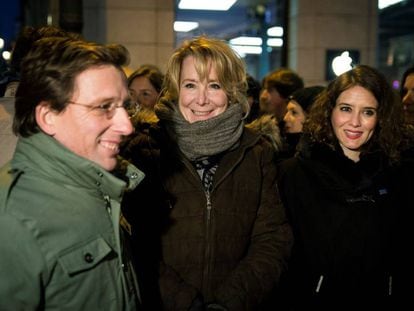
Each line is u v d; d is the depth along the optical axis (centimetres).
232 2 1074
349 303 212
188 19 1221
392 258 215
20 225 111
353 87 219
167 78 199
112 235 127
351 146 221
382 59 1227
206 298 182
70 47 120
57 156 119
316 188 219
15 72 191
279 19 1119
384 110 222
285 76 412
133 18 648
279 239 191
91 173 121
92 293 120
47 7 759
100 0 639
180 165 187
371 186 217
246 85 196
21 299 112
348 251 212
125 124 125
